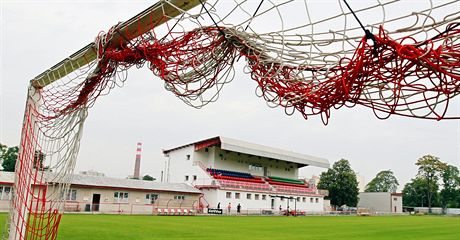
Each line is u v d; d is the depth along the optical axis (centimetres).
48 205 545
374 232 2048
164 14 322
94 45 421
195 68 319
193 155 4881
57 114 500
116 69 404
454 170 8694
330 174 7162
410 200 8744
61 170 474
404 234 1953
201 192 4516
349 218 4050
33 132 528
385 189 10731
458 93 202
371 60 220
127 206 3731
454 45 204
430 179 8400
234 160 5216
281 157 5431
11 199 534
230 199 4606
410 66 208
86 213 3073
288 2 235
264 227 2156
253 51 278
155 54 339
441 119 208
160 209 3525
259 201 4969
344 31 221
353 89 232
